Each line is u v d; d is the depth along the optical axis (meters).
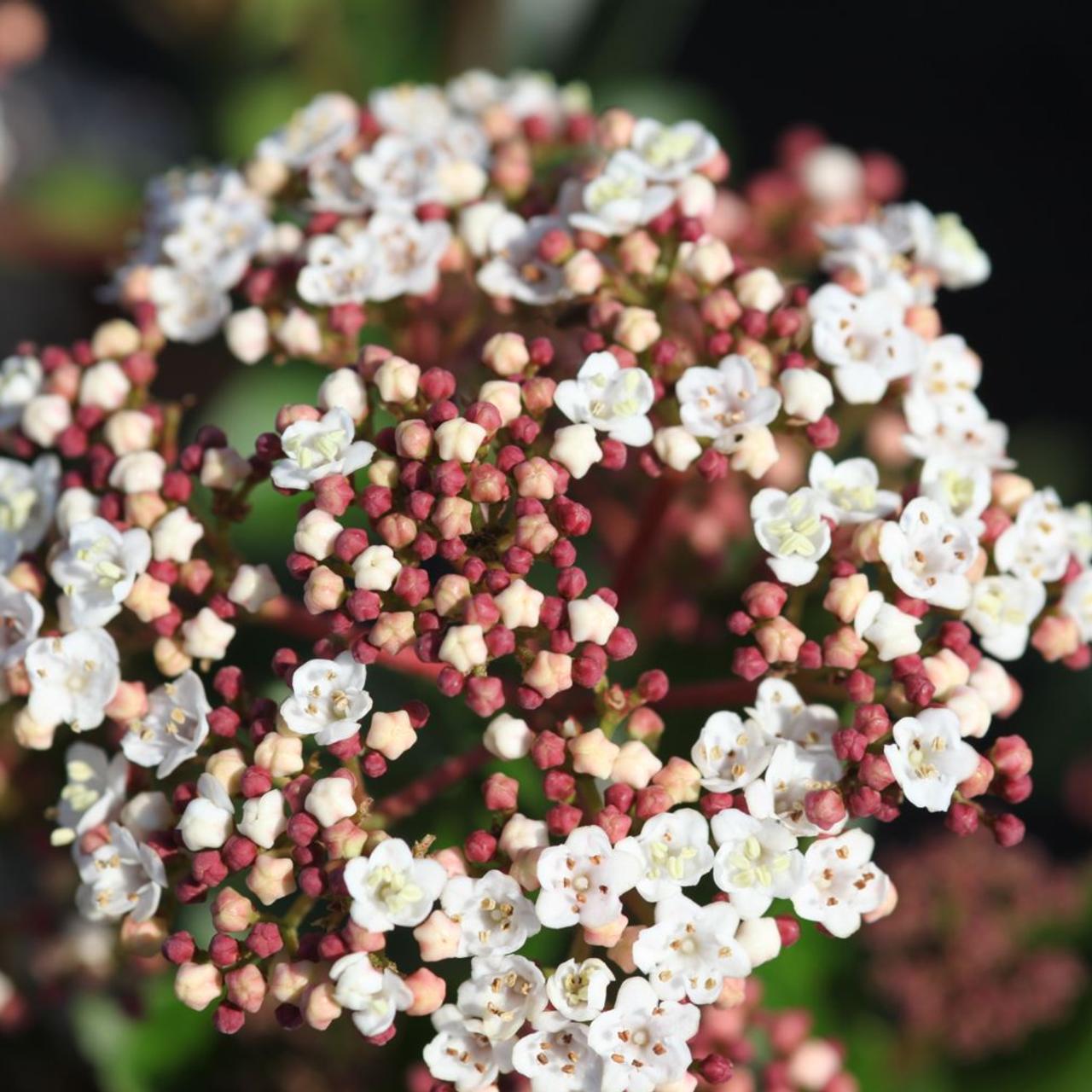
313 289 0.28
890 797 0.25
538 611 0.26
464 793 0.28
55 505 0.27
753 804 0.25
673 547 0.30
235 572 0.27
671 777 0.26
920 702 0.26
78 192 0.40
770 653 0.26
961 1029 0.31
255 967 0.26
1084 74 0.54
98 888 0.26
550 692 0.26
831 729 0.26
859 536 0.26
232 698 0.26
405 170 0.29
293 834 0.25
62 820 0.27
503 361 0.27
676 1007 0.25
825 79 0.54
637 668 0.30
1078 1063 0.31
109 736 0.28
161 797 0.26
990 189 0.52
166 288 0.29
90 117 0.50
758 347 0.27
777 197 0.33
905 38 0.55
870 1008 0.31
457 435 0.26
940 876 0.32
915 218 0.29
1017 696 0.27
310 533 0.26
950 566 0.26
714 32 0.55
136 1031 0.29
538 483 0.26
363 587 0.26
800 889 0.25
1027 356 0.49
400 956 0.28
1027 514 0.27
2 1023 0.30
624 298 0.28
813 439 0.27
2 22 0.40
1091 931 0.32
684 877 0.25
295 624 0.27
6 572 0.27
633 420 0.26
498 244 0.28
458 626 0.26
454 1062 0.25
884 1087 0.31
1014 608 0.27
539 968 0.25
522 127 0.30
